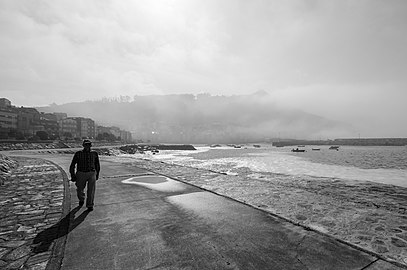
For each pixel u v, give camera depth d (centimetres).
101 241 379
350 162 4416
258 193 718
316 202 616
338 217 495
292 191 745
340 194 1104
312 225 449
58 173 1105
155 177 1036
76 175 555
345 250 350
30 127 8875
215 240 384
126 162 1769
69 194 695
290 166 3438
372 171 2695
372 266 305
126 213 525
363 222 465
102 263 313
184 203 610
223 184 866
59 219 480
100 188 798
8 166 1240
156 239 388
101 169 1326
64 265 307
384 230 424
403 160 5044
